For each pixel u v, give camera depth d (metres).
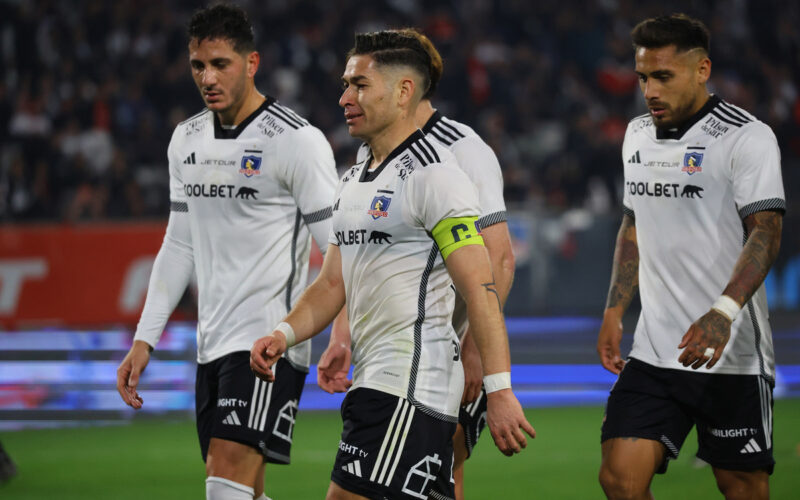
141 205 44.56
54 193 45.75
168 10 55.59
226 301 13.88
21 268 36.94
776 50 60.59
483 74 55.97
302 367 14.02
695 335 12.04
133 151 48.69
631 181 13.91
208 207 14.01
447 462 11.23
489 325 10.41
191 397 32.94
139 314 36.72
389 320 10.98
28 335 34.88
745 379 13.27
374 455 10.84
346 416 11.27
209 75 13.64
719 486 13.88
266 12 57.78
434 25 59.28
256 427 13.45
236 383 13.57
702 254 13.30
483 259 10.61
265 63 55.00
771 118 53.41
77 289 36.84
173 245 14.56
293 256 14.07
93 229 37.06
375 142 11.23
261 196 13.86
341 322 13.17
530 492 20.66
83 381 33.72
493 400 10.32
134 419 32.44
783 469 22.12
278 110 14.05
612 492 13.27
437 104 54.50
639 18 60.94
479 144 13.23
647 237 13.76
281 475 22.61
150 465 24.11
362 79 10.98
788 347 38.47
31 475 22.86
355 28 58.62
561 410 33.06
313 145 13.80
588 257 41.41
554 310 40.59
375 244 11.00
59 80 51.72
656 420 13.32
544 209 43.00
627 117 56.38
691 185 13.28
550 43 60.19
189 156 14.13
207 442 14.34
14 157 46.19
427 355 10.94
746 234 13.09
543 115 55.69
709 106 13.39
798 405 32.88
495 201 13.03
